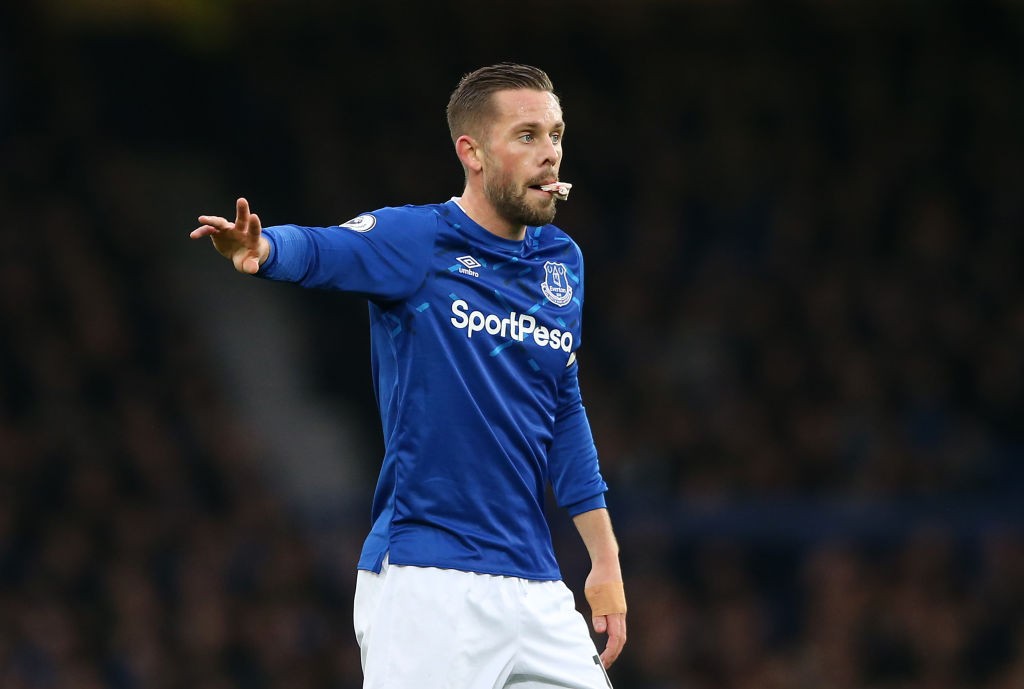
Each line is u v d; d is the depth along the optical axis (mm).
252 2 61281
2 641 39719
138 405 48938
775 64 61062
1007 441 46250
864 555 40688
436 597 12227
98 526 43406
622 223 55844
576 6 62125
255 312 57938
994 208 55844
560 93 60812
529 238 13156
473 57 62094
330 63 61844
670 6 61875
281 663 39312
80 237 55219
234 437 48938
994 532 40438
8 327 50438
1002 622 38688
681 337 50750
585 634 13047
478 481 12422
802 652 38844
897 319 50281
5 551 42156
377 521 12781
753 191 57000
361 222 12234
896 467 43906
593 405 47750
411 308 12344
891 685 38156
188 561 42250
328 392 55812
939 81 59938
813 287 52344
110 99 61312
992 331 49844
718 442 45688
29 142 58219
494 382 12586
